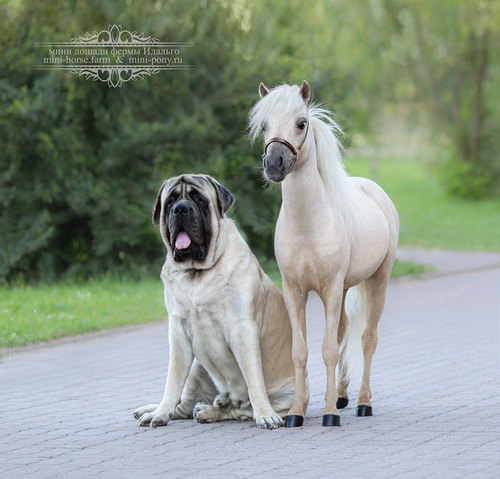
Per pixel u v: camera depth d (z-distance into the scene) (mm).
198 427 8719
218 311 8562
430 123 48219
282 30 25344
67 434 8469
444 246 30094
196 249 8445
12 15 20359
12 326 14000
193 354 8852
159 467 7238
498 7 41094
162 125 20594
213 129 21469
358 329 9648
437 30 43469
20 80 20141
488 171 46094
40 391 10539
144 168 21047
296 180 8352
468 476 6820
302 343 8688
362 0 40969
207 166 21234
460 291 19781
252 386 8625
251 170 21781
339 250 8500
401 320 15984
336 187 8586
